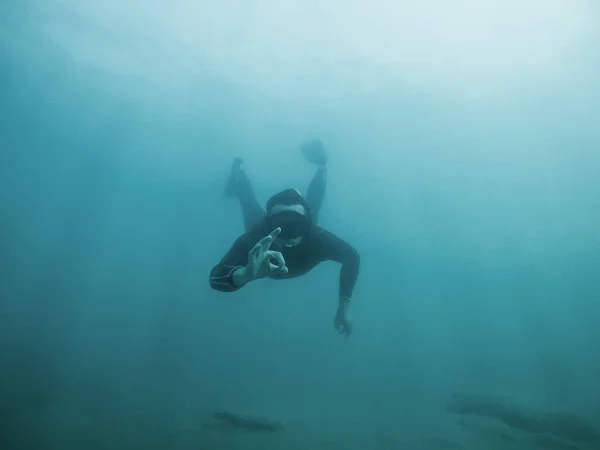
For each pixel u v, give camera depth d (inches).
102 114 732.0
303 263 137.3
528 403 387.9
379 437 303.1
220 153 790.5
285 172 803.4
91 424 326.6
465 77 571.8
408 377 650.2
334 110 650.8
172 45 576.7
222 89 637.3
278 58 577.9
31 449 263.9
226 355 890.7
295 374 671.1
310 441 287.6
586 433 303.7
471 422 345.1
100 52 604.4
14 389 455.2
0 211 1028.5
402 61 561.0
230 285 106.6
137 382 536.4
